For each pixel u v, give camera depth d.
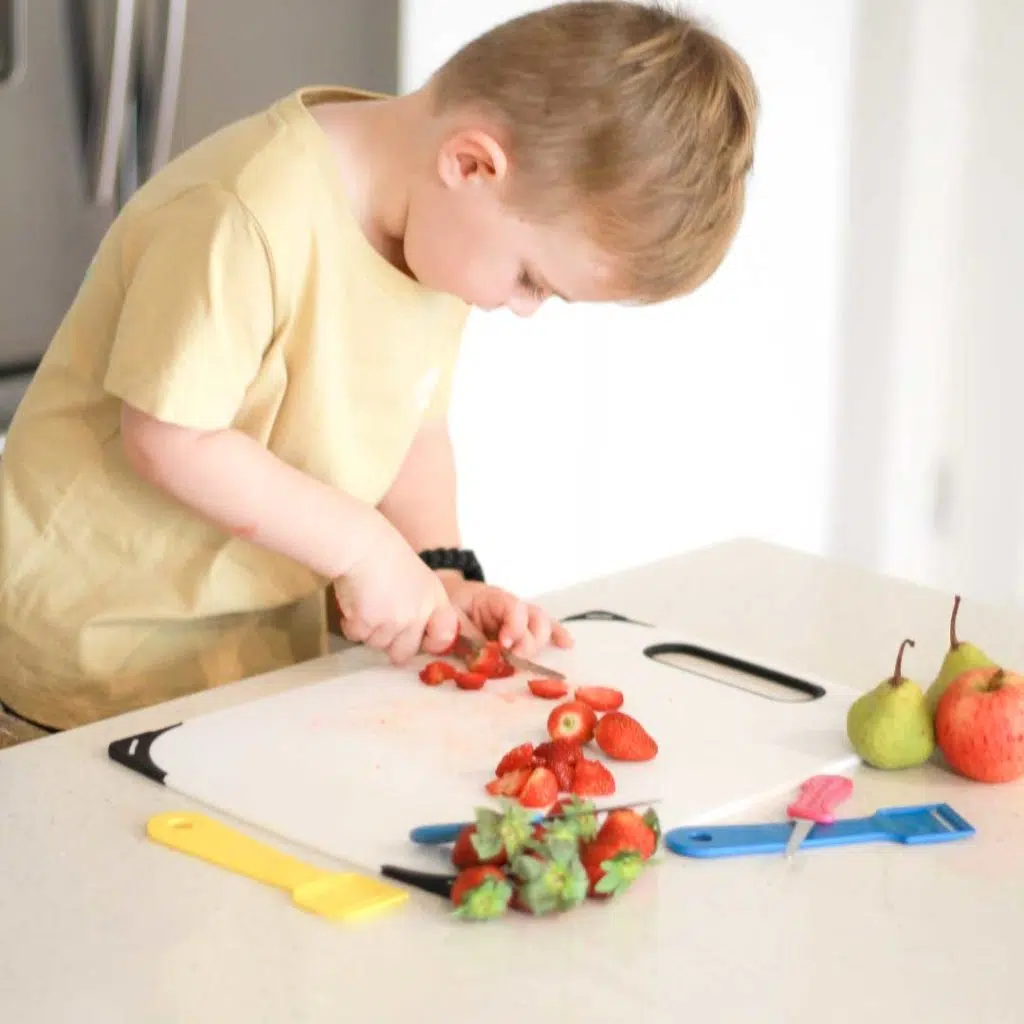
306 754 1.05
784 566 1.51
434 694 1.17
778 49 2.62
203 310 1.19
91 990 0.79
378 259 1.28
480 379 2.35
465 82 1.20
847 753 1.08
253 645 1.42
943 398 3.11
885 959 0.83
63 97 1.97
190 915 0.86
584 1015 0.77
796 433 2.92
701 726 1.12
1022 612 1.41
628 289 1.20
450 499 1.52
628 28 1.17
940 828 0.98
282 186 1.22
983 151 2.99
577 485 2.57
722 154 1.16
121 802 0.99
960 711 1.05
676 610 1.38
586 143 1.13
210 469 1.20
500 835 0.87
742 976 0.81
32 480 1.36
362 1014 0.77
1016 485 3.23
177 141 2.06
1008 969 0.83
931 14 2.84
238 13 2.06
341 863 0.92
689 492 2.76
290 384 1.30
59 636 1.38
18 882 0.88
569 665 1.23
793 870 0.93
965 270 3.04
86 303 1.32
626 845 0.89
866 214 2.88
